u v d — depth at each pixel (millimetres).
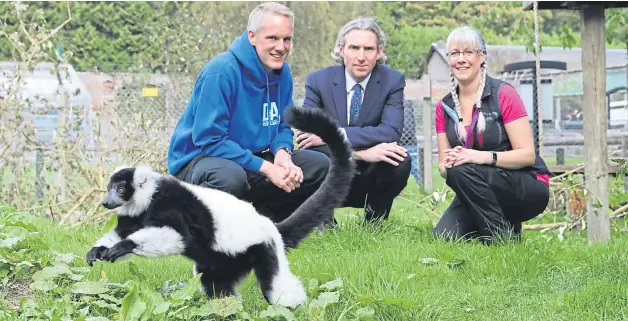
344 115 6789
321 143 6727
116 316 4172
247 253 4289
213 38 14969
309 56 17281
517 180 6492
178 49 13273
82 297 4414
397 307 4453
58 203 8188
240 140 5734
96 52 18031
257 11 5566
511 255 5656
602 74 6961
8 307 4379
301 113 4668
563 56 16594
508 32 19531
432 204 8219
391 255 5852
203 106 5496
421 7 23297
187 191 4234
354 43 6629
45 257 5035
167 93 11383
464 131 6645
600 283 4984
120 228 4293
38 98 8641
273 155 6074
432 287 5059
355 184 6863
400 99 6891
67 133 8531
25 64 8422
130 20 18484
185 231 4148
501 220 6508
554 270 5605
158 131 8859
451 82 6699
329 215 4805
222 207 4266
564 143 12602
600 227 6992
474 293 5012
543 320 4609
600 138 6984
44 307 4348
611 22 9648
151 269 5219
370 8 20391
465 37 6465
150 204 4188
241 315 4176
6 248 5211
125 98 11062
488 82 6605
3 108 8258
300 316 4277
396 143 6738
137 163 8375
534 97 10992
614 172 8242
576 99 14500
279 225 4738
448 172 6539
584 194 7496
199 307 4305
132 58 18203
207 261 4293
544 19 21062
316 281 4719
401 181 6785
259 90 5695
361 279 4906
